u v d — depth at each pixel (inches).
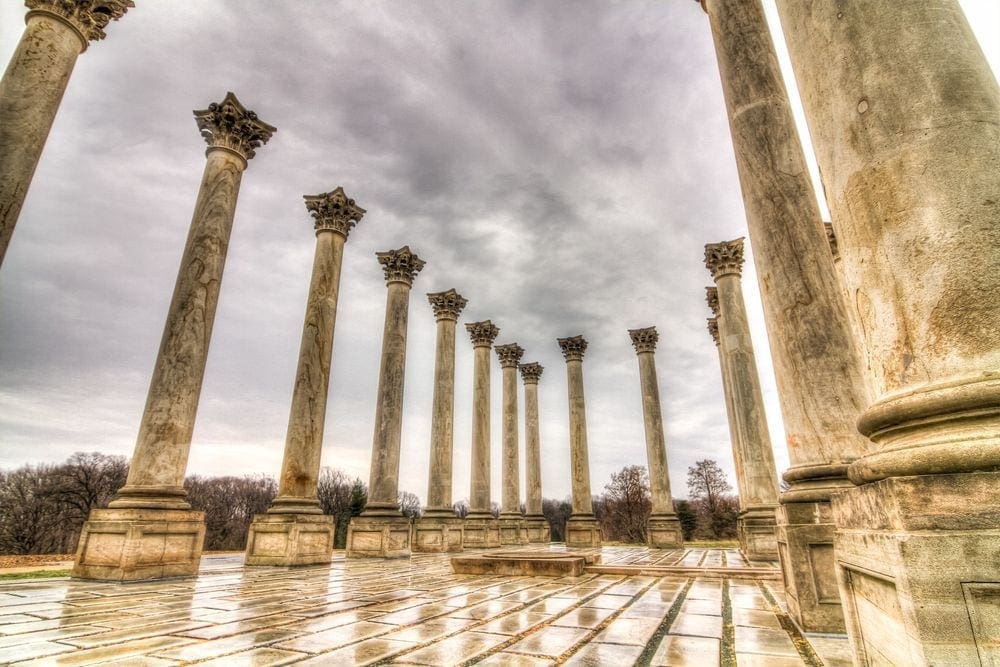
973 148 171.8
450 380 1534.2
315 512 924.0
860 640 198.1
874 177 189.9
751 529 952.3
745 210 458.0
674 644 297.0
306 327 1054.4
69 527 2687.0
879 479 170.1
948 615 133.4
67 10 660.1
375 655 270.5
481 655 271.3
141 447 685.9
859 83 200.8
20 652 276.1
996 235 162.9
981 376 154.4
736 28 484.1
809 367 386.0
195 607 426.6
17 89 607.8
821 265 406.6
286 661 258.4
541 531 1941.4
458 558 721.6
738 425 1049.5
